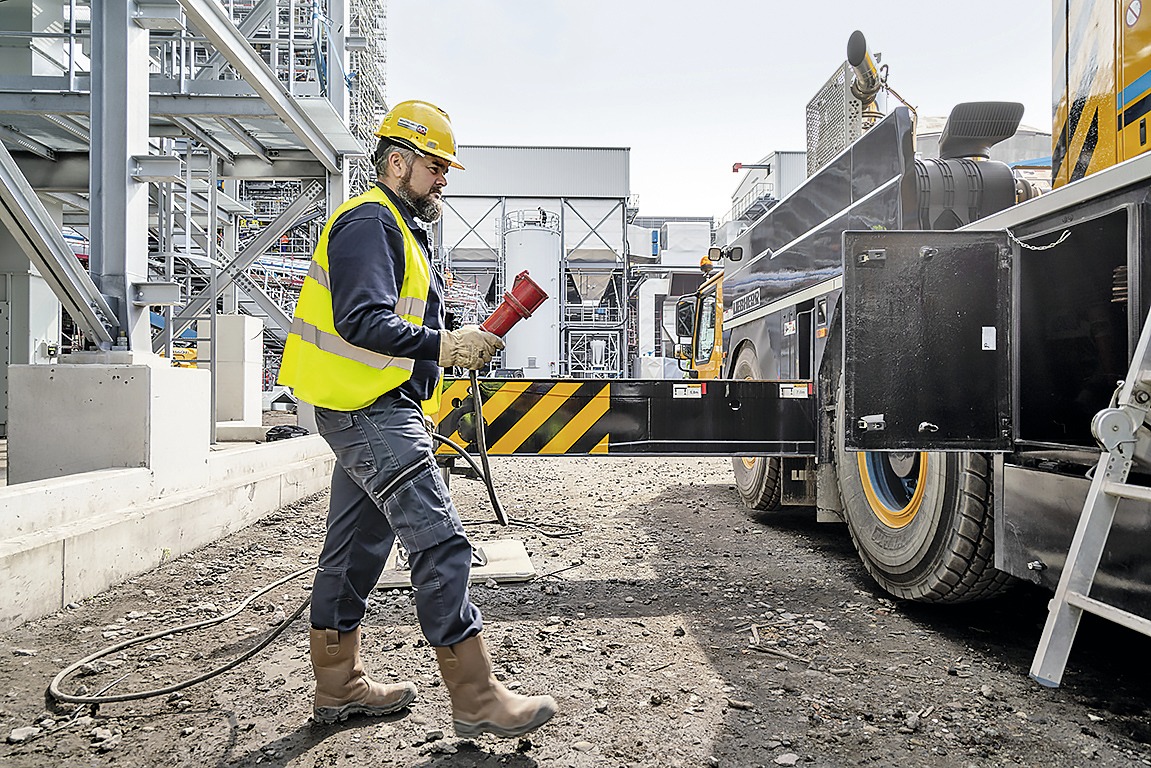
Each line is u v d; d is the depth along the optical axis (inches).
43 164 414.3
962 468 135.4
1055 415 123.9
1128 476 102.3
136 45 231.8
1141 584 97.2
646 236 1305.4
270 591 165.6
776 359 244.5
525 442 175.8
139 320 231.9
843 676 119.6
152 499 193.9
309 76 383.6
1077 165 131.2
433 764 91.9
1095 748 95.8
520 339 1066.7
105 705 108.5
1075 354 119.8
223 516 221.0
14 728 101.3
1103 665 123.3
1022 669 122.3
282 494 267.3
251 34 351.9
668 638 137.6
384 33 756.0
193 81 341.4
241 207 531.8
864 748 96.0
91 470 193.3
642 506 285.3
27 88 296.2
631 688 114.5
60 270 203.9
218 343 510.6
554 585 173.0
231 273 429.7
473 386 122.4
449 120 101.9
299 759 93.2
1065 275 120.6
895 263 127.0
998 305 128.3
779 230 243.4
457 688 94.2
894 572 156.6
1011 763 92.4
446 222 1177.4
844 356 126.6
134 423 193.5
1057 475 115.0
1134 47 116.3
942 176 184.1
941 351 127.0
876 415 126.2
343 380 93.3
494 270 1173.7
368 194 97.1
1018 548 123.5
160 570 183.3
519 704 94.4
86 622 145.3
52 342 420.5
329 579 101.0
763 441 181.9
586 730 100.7
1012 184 187.5
